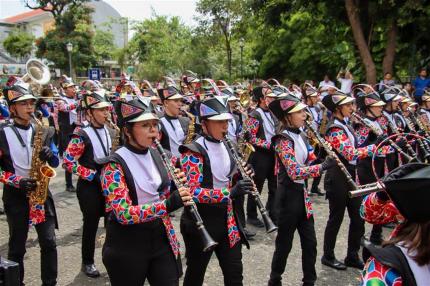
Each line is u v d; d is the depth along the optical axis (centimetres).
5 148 397
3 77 1252
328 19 1855
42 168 388
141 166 286
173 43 3316
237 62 3059
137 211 267
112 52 3988
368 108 586
